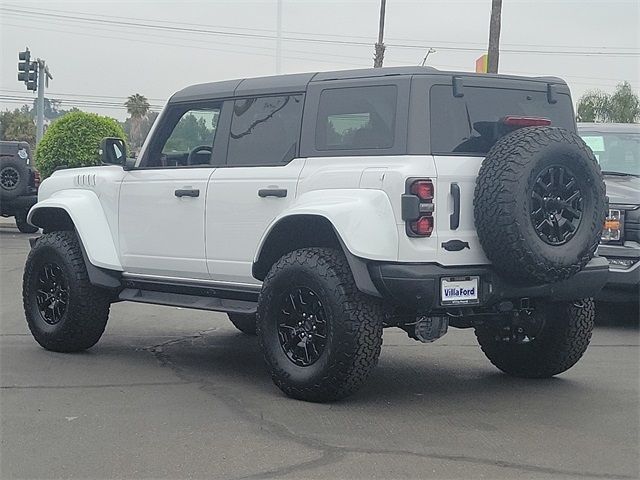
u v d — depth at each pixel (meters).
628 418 5.90
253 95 6.90
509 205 5.63
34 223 8.20
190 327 9.53
